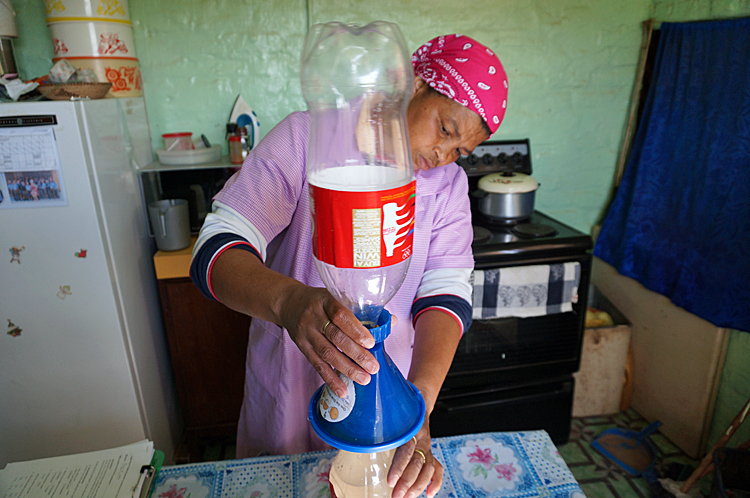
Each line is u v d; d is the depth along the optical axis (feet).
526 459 2.94
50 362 5.14
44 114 4.44
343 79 2.03
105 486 2.55
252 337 3.83
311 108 2.10
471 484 2.74
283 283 2.03
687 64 6.37
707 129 6.08
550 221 6.87
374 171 1.73
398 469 1.93
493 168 7.34
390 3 6.81
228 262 2.33
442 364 2.62
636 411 7.60
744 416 5.21
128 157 5.74
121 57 5.88
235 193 2.76
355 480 2.00
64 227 4.77
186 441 7.11
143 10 6.35
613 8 7.28
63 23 5.51
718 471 4.83
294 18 6.68
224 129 6.99
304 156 2.97
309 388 3.60
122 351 5.24
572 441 7.01
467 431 6.55
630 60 7.55
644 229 7.07
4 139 4.43
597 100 7.68
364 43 2.03
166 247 5.94
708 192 6.09
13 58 5.62
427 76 2.72
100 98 5.15
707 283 6.07
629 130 7.73
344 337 1.64
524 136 7.72
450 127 2.75
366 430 1.65
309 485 2.72
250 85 6.87
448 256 3.28
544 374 6.50
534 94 7.52
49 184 4.61
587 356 7.09
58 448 5.44
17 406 5.21
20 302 4.90
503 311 6.01
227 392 6.49
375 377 1.68
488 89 2.68
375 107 2.04
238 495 2.66
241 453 4.20
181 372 6.31
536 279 5.98
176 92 6.73
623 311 7.66
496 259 5.92
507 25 7.14
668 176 6.71
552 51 7.35
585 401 7.39
